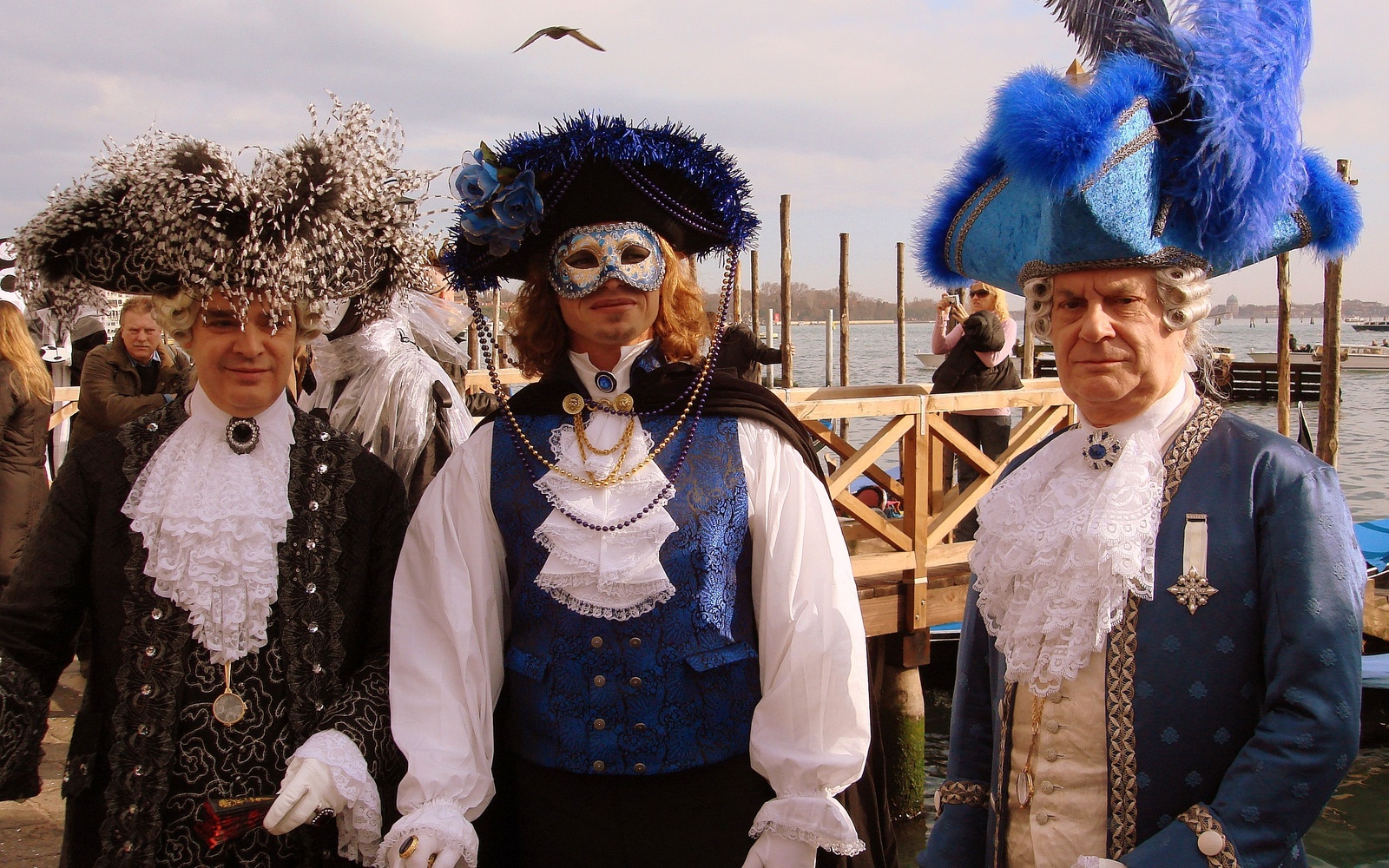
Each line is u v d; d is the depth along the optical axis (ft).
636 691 5.67
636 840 5.68
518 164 5.90
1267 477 4.76
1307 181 5.10
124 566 5.54
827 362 68.08
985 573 5.56
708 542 5.74
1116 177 4.62
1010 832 5.38
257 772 5.51
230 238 5.42
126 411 13.39
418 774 5.38
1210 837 4.42
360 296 6.46
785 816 5.40
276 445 5.90
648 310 6.02
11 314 14.75
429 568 5.92
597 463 5.93
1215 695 4.69
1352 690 4.44
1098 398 5.04
